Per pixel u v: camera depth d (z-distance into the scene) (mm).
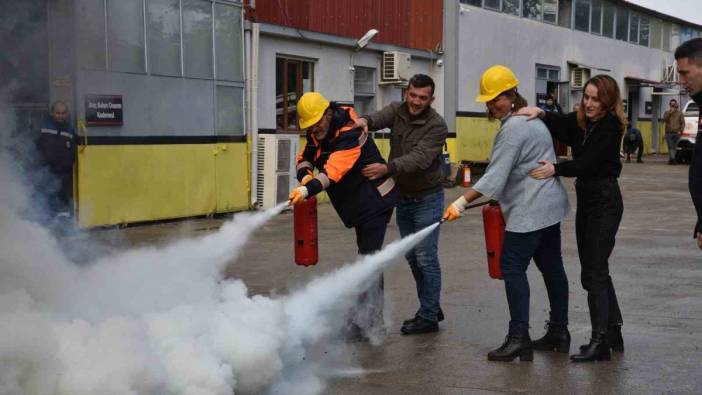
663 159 31938
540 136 5426
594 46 29938
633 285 8047
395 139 6164
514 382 5043
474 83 21719
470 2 21562
